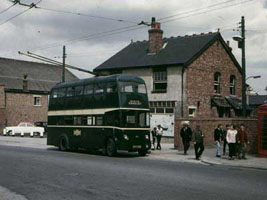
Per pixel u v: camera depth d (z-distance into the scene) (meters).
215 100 34.59
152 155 22.00
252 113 39.38
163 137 32.72
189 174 13.84
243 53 25.47
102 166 16.20
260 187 11.23
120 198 9.56
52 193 10.28
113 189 10.80
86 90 24.11
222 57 36.41
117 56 38.19
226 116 35.88
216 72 35.62
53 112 27.22
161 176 13.28
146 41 38.59
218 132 20.69
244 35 25.47
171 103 32.66
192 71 32.75
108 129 21.73
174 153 23.08
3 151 23.61
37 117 54.50
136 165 16.67
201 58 33.75
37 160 18.44
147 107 22.28
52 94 27.72
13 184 11.73
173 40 36.38
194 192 10.35
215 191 10.52
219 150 20.53
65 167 15.79
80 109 24.41
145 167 15.92
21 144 31.72
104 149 22.02
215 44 35.44
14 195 10.02
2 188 11.07
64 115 25.98
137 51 37.47
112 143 21.31
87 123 23.62
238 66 38.19
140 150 21.72
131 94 21.75
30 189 10.89
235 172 14.71
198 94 33.25
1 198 9.65
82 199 9.48
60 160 18.59
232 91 37.78
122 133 21.02
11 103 51.50
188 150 24.69
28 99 53.56
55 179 12.64
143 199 9.43
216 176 13.41
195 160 19.34
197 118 25.73
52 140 27.02
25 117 52.94
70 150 26.38
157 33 35.28
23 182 12.08
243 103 25.62
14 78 55.22
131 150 21.12
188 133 22.30
